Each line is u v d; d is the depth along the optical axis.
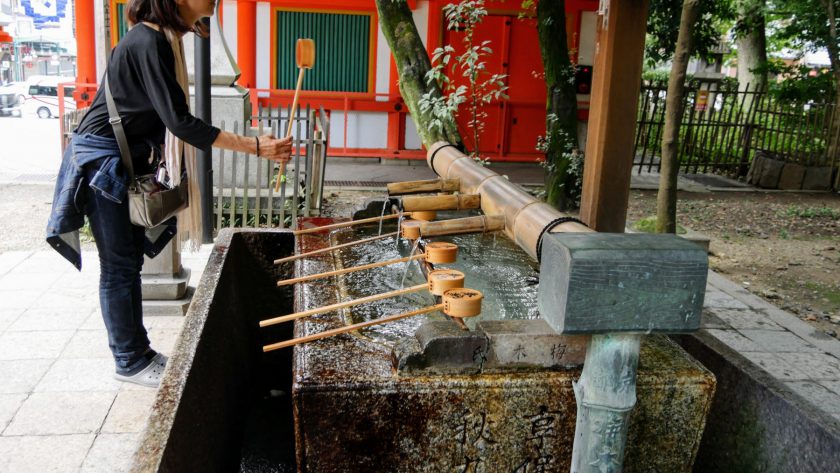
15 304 4.69
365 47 12.08
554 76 9.00
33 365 3.81
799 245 8.58
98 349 4.04
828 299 6.57
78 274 5.36
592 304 1.49
